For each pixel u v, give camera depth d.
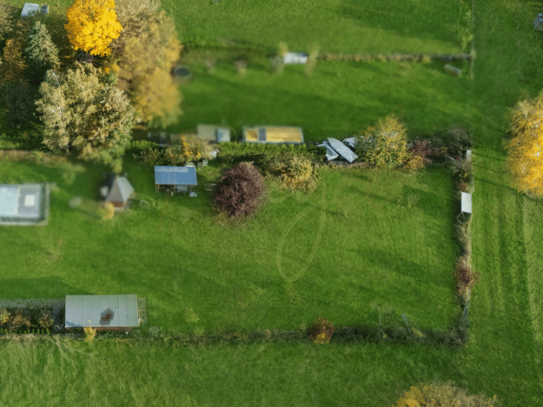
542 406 37.31
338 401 36.31
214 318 37.12
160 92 41.06
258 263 38.44
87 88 38.31
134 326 36.19
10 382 35.28
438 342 37.81
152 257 38.06
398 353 37.41
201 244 38.50
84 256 37.78
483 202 42.34
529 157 41.59
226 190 37.81
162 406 35.53
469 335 38.53
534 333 39.34
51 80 38.22
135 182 39.19
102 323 35.62
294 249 39.00
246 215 39.03
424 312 38.53
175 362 36.22
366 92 42.56
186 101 40.53
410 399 35.44
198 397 35.88
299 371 36.62
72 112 38.28
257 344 36.81
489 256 41.03
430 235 40.22
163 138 40.16
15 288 36.75
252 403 35.94
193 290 37.56
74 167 39.19
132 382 35.78
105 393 35.50
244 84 42.41
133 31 41.69
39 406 35.03
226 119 40.41
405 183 41.25
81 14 38.88
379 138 39.94
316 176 40.47
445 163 41.94
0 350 35.62
